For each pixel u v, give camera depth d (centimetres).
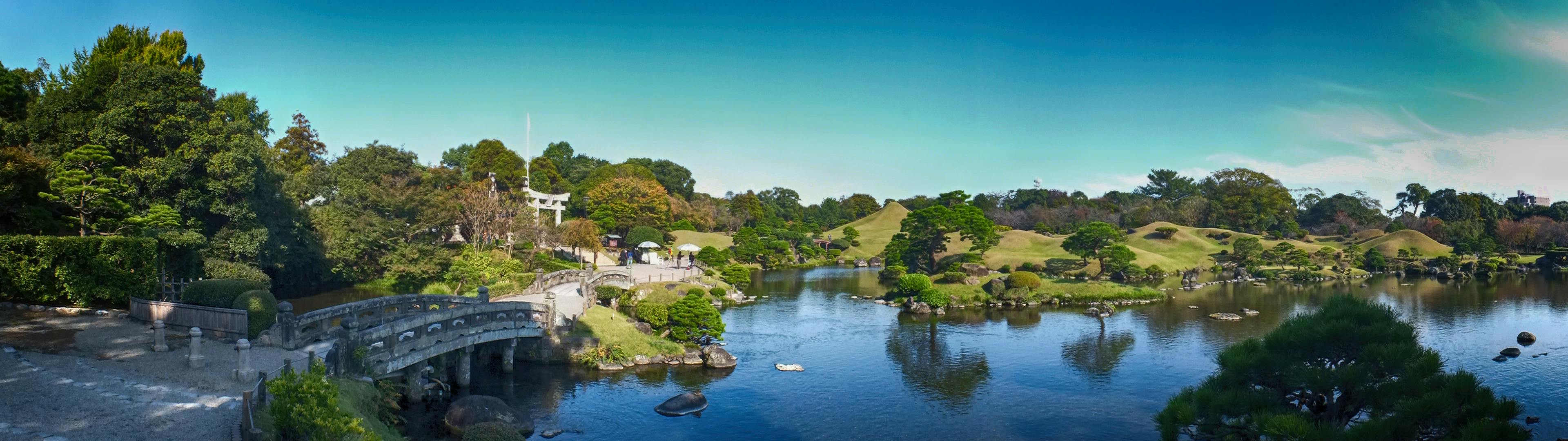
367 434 1920
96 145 3972
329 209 6456
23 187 3494
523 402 3481
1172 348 5203
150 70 4338
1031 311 7056
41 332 2898
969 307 7294
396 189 7100
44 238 3300
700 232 14775
